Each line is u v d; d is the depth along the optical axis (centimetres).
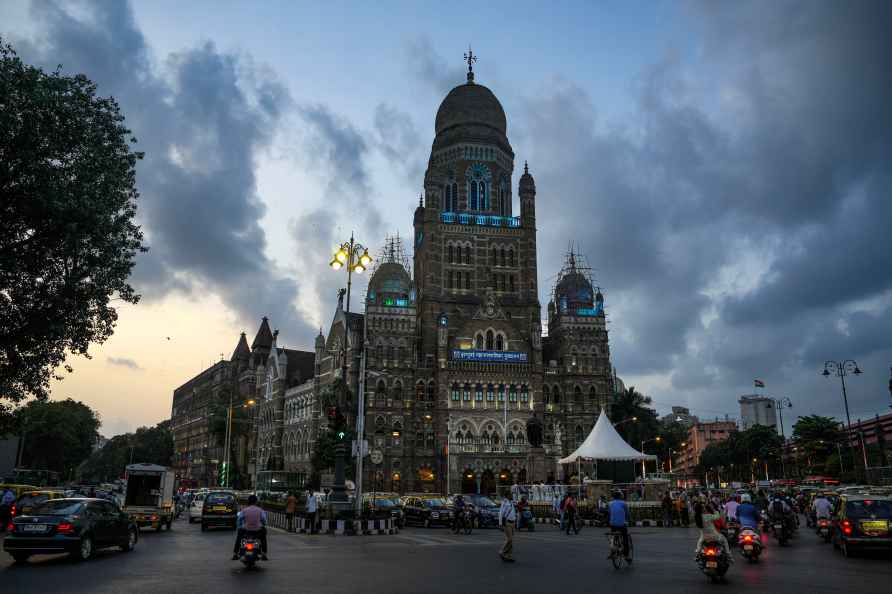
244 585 2205
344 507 4728
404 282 11550
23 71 3453
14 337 3719
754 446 17325
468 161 12781
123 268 3956
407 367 11112
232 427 14425
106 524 3158
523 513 5584
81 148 3678
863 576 2567
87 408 16700
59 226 3509
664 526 6200
